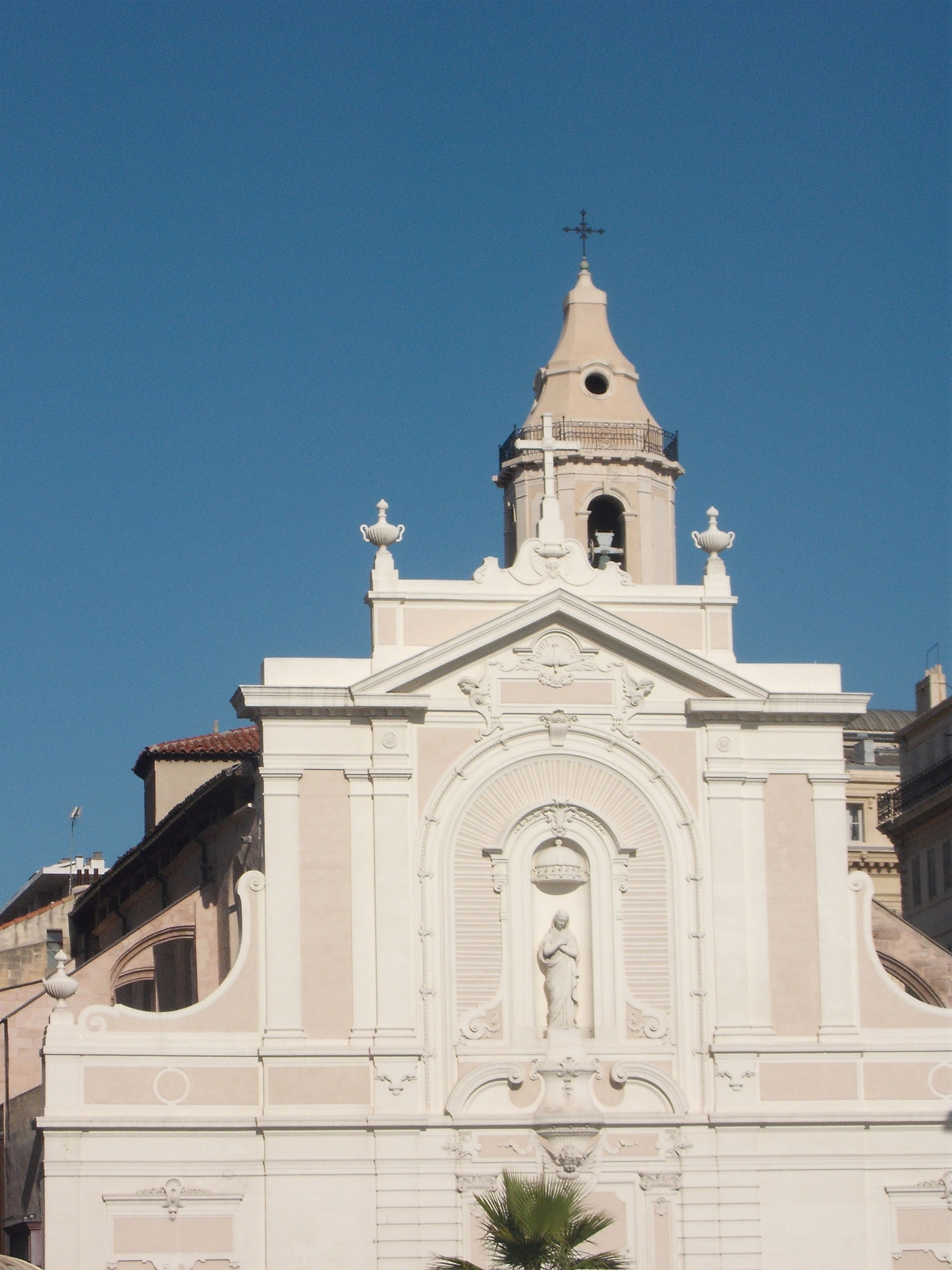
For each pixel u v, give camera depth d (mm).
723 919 60594
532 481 70500
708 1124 59281
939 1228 59719
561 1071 58938
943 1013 60812
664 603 62281
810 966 60719
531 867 60531
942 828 81500
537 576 61875
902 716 108875
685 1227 58875
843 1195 59469
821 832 61375
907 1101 60250
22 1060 67812
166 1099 57719
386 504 62094
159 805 78250
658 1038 59844
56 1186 56875
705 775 61250
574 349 72625
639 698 61281
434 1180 58250
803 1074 60031
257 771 61344
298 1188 57812
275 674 60188
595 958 60219
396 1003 58969
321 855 59594
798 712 61562
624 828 60844
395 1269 57594
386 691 60031
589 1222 48875
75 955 88688
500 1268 48938
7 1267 54406
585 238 74938
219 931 66812
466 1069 59062
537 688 61094
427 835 60031
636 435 70875
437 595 61312
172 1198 57281
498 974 59688
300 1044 58500
